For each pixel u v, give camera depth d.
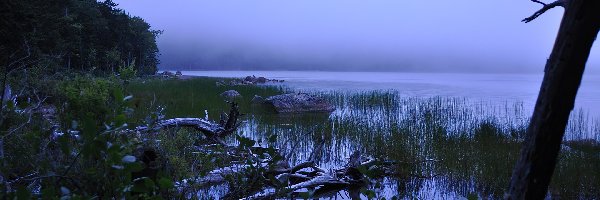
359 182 7.89
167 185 2.93
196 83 37.19
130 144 3.15
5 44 21.73
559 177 8.00
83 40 48.41
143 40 73.94
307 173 8.36
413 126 13.66
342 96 28.34
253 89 31.45
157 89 27.52
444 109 20.92
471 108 23.98
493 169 8.53
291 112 21.23
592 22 1.56
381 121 15.59
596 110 26.44
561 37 1.63
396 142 10.56
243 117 17.38
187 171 5.21
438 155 9.80
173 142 5.70
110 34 59.66
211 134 9.50
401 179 8.34
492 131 13.70
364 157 9.52
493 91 53.78
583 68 1.63
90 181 3.13
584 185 7.70
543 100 1.71
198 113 16.83
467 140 11.93
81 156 3.40
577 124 17.92
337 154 10.26
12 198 2.70
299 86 58.25
